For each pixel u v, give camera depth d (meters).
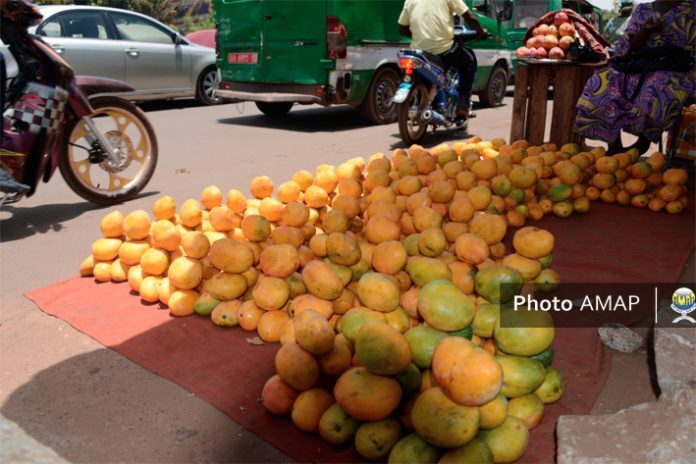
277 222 3.74
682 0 4.91
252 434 2.20
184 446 2.14
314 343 2.19
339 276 2.71
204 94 11.96
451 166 4.38
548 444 2.09
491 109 11.39
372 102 9.34
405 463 1.87
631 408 2.09
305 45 8.67
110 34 10.17
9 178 4.30
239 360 2.63
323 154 7.27
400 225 3.64
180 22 44.62
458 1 7.26
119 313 3.07
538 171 4.49
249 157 7.14
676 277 3.43
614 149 6.08
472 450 1.85
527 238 2.84
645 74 5.00
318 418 2.13
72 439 2.19
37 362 2.68
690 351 2.44
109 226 3.43
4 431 2.22
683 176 4.61
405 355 1.97
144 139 5.39
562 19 5.95
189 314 3.03
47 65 4.50
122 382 2.51
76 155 7.48
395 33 9.42
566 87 5.94
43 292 3.34
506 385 2.11
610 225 4.36
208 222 3.65
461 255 2.82
